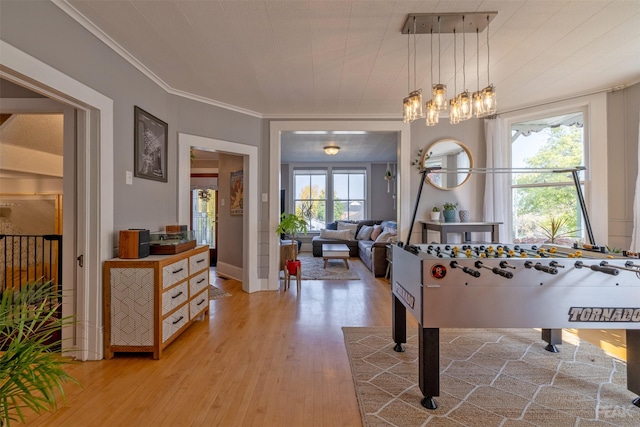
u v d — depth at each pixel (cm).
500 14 208
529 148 390
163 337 232
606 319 175
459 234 421
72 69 200
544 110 372
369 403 175
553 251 226
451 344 252
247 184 412
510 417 163
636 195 298
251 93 349
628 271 174
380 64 280
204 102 363
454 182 419
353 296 395
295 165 837
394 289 245
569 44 246
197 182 675
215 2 195
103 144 226
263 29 225
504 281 175
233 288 431
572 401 176
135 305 226
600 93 334
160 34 229
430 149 419
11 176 428
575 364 219
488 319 175
